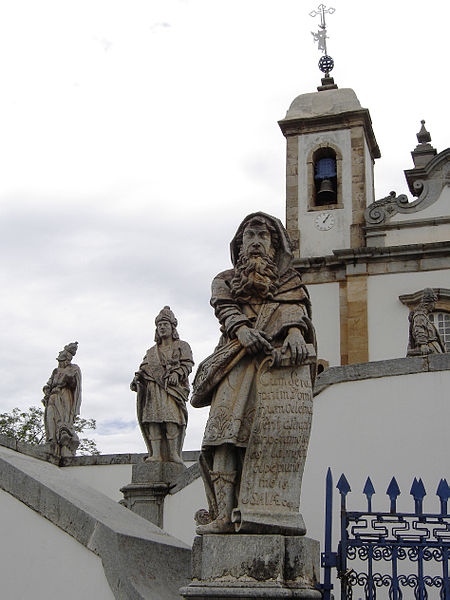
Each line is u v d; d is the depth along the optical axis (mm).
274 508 5375
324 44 33594
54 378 18641
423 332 14688
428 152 30812
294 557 5262
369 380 11219
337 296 27094
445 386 10867
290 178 30234
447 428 10695
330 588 6043
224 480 5504
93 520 5820
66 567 5773
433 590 9086
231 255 6250
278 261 6109
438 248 26281
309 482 10914
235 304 5980
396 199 27734
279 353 5566
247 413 5586
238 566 5203
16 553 5934
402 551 6148
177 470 13641
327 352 26609
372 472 10766
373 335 26203
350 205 29203
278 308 5895
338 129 30422
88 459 17594
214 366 5703
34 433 35219
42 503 5996
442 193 27453
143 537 6098
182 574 6129
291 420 5480
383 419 10992
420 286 26281
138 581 5559
